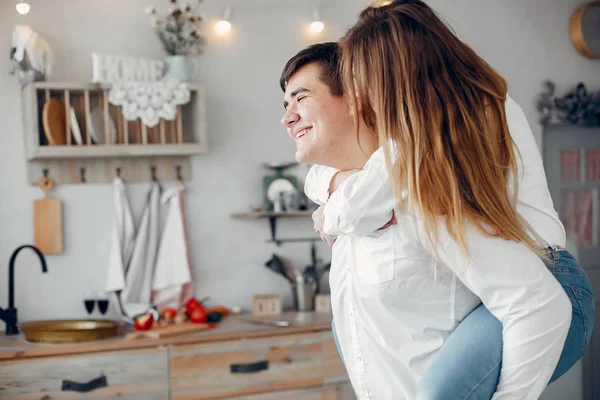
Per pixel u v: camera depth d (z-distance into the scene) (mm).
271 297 3887
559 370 1451
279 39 4133
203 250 3979
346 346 1734
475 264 1348
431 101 1353
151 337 3289
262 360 3395
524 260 1339
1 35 3623
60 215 3686
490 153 1373
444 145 1347
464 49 1418
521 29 4684
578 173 4973
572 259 1521
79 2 3746
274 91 4129
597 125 4910
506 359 1359
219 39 4004
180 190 3883
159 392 3225
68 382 3092
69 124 3463
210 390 3303
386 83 1384
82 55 3750
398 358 1572
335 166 1671
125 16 3822
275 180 4074
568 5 4840
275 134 4129
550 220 1500
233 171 4039
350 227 1465
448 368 1399
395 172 1382
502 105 1419
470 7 4523
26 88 3451
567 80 4828
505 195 1382
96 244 3770
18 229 3654
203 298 3975
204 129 3701
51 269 3699
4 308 3629
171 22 3850
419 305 1527
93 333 3227
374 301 1547
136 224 3852
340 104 1594
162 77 3750
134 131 3754
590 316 1479
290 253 4164
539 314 1323
